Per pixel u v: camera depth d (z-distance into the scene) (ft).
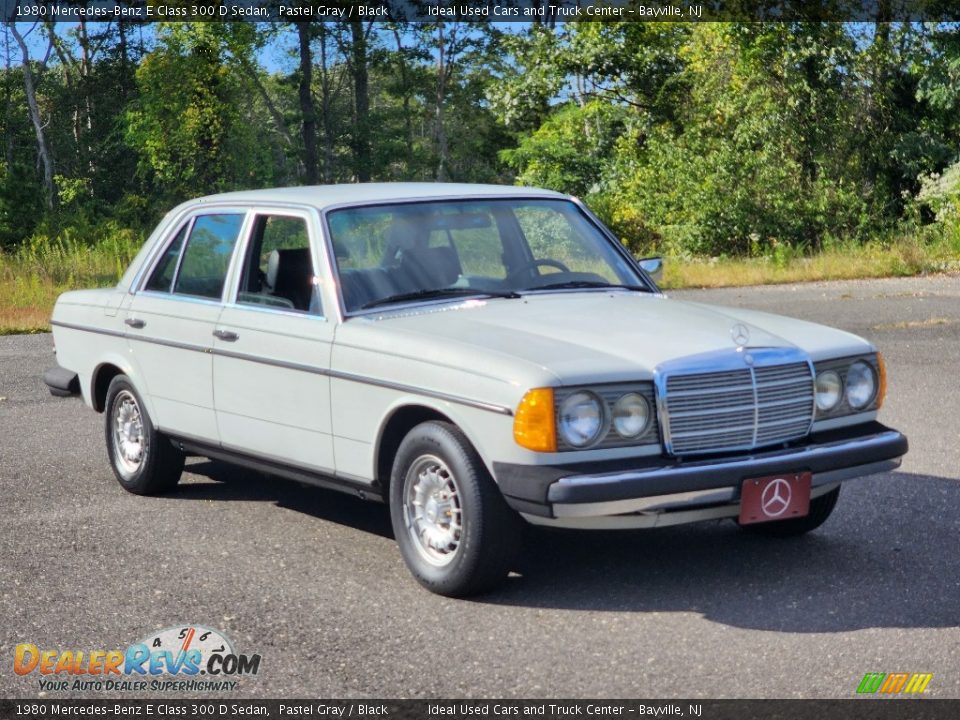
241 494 23.45
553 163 132.05
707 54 116.78
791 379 16.97
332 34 191.62
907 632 14.98
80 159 191.31
